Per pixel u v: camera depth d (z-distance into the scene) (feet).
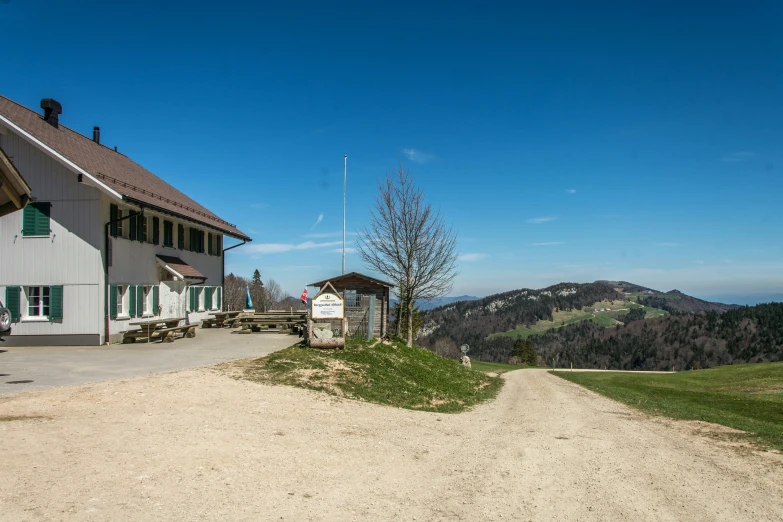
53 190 72.08
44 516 17.16
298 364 54.19
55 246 71.77
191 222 96.48
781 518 22.20
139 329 80.74
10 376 45.93
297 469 24.40
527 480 26.13
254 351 65.16
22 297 71.87
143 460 23.47
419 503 21.58
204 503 19.36
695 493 25.31
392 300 108.06
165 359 57.77
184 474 22.16
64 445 24.81
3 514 17.08
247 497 20.34
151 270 85.87
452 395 62.28
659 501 23.84
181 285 96.22
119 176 81.92
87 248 71.51
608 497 24.08
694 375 134.72
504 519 20.51
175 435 27.86
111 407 33.19
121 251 76.64
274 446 27.71
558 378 131.95
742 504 23.88
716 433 43.29
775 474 29.53
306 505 20.15
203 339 79.61
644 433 42.52
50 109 83.87
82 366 52.34
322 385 47.75
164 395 37.65
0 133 72.49
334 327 76.07
